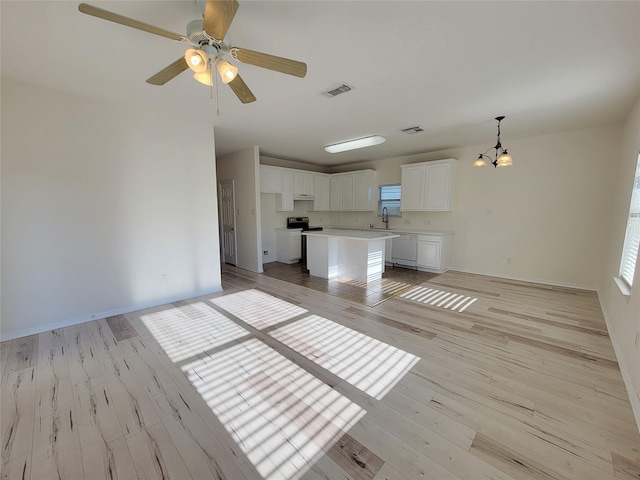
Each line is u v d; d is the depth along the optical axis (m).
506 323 3.06
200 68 1.60
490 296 3.96
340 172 7.52
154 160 3.44
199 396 1.91
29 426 1.63
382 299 3.87
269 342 2.66
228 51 1.68
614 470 1.36
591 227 4.11
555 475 1.33
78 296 3.02
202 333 2.84
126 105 3.15
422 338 2.73
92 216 3.05
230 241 6.25
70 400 1.86
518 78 2.47
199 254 3.98
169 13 1.67
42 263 2.79
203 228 3.97
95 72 2.38
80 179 2.95
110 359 2.36
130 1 1.56
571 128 4.04
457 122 3.73
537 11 1.62
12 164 2.59
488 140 4.73
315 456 1.45
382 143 4.98
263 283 4.74
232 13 1.34
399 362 2.31
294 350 2.52
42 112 2.70
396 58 2.15
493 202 4.98
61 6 1.59
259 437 1.57
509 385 2.02
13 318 2.68
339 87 2.66
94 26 1.77
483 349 2.51
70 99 2.84
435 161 5.36
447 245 5.47
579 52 2.04
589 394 1.92
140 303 3.47
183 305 3.64
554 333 2.82
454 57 2.13
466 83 2.57
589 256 4.17
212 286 4.18
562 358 2.36
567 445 1.51
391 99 2.94
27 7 1.58
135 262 3.40
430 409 1.78
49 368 2.22
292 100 2.96
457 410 1.77
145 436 1.58
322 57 2.14
